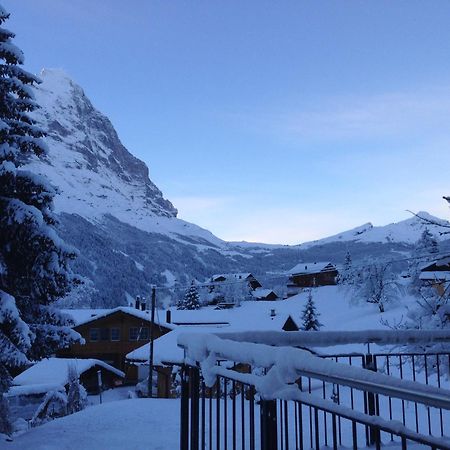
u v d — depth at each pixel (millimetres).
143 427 10305
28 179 13758
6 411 13102
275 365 2832
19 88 14320
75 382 27859
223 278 97250
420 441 2059
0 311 12219
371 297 67250
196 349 4289
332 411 2508
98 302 142750
